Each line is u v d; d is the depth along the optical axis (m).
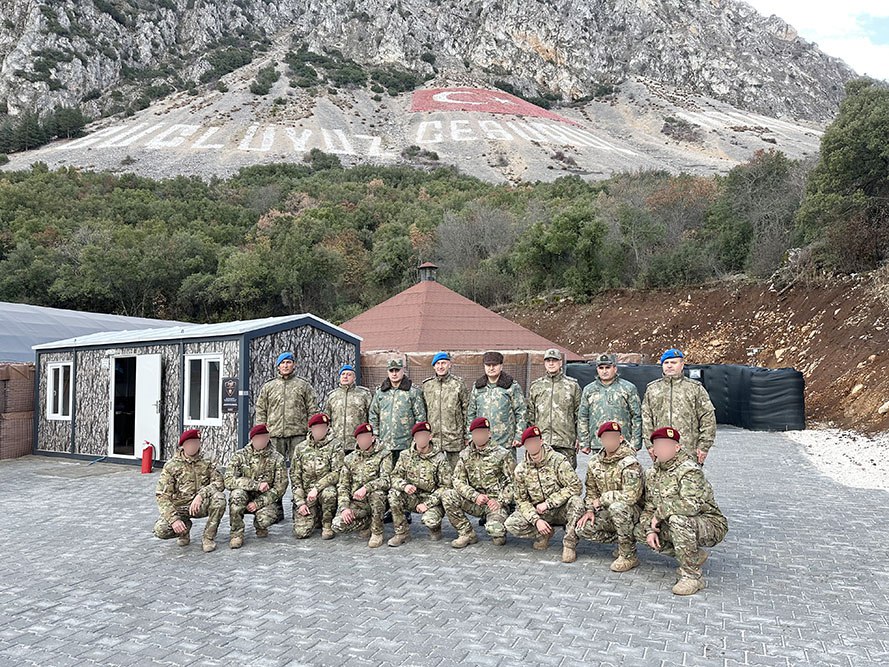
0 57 132.62
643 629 4.95
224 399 13.02
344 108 129.00
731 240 29.80
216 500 7.36
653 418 7.61
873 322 19.66
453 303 22.38
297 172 86.75
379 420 8.58
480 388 8.23
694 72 163.50
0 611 5.54
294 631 5.00
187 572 6.55
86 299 45.97
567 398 8.18
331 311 45.84
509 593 5.77
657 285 31.19
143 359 14.09
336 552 7.21
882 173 21.95
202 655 4.61
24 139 106.06
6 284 44.25
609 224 34.41
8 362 17.77
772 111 152.50
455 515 7.32
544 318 34.22
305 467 7.92
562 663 4.39
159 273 46.38
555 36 167.50
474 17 178.12
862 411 16.69
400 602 5.58
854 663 4.38
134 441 14.25
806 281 24.25
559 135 118.00
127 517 9.08
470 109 130.38
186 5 161.88
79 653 4.69
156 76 139.88
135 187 71.25
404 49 161.50
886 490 10.03
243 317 46.66
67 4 140.50
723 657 4.47
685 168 96.44
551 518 7.03
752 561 6.60
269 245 48.03
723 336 25.95
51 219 53.84
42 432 15.88
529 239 37.06
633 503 6.27
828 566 6.43
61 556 7.15
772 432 17.38
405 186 76.94
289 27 171.62
